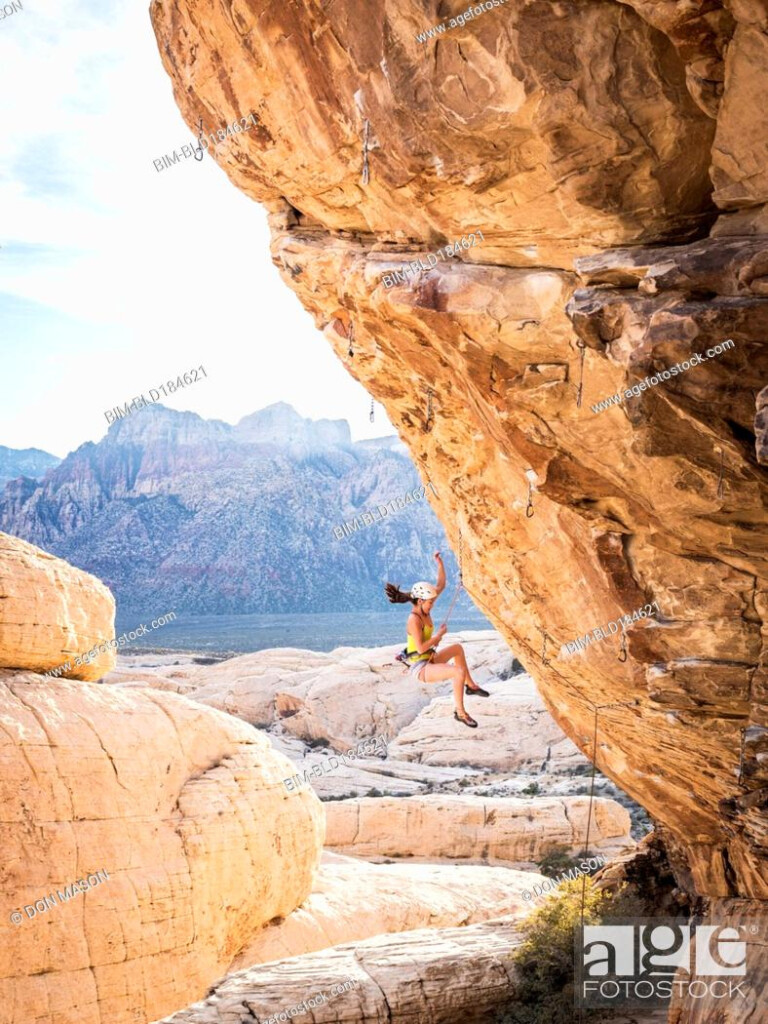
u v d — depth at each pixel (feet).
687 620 37.35
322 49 29.17
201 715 86.63
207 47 33.30
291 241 38.81
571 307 26.58
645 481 32.07
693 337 23.71
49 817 69.26
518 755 184.85
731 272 23.35
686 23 21.53
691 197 26.35
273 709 220.23
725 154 23.31
